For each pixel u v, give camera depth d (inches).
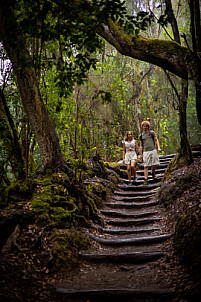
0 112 222.7
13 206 165.6
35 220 157.4
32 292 104.3
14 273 113.1
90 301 109.4
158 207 240.5
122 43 193.0
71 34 121.6
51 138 210.5
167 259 142.7
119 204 263.0
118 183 340.5
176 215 193.8
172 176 254.7
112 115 466.3
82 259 152.8
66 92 132.1
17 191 185.5
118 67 484.1
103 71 412.5
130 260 151.3
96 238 182.2
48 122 209.8
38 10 120.6
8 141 217.9
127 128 549.6
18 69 188.9
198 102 202.7
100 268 146.7
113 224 222.7
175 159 284.0
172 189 231.3
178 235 155.3
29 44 192.9
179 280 117.8
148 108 567.5
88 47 125.6
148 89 616.1
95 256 153.4
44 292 108.0
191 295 101.4
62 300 105.8
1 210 159.2
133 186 319.6
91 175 294.0
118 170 374.6
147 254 151.9
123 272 140.1
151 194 288.8
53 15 126.2
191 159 248.4
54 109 248.7
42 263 129.8
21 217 152.9
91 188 258.2
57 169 211.3
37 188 188.2
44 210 165.9
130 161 327.6
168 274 127.3
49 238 147.9
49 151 210.4
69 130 277.4
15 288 101.7
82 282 125.1
